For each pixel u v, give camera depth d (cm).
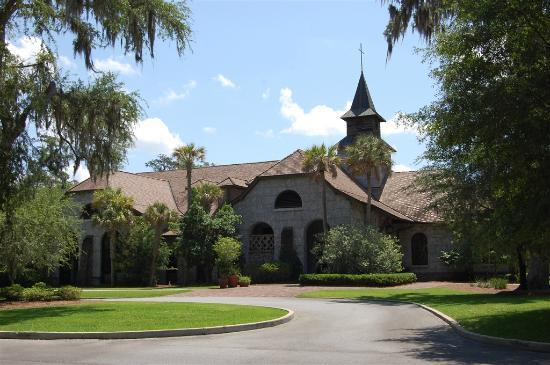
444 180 2630
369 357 1097
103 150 2227
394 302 2483
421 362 1045
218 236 4141
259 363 1030
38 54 2178
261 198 4381
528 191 1316
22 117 2141
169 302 2430
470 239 2586
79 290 2820
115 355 1130
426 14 2045
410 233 4325
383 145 3938
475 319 1630
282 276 4016
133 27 2159
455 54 1505
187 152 4534
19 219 2683
